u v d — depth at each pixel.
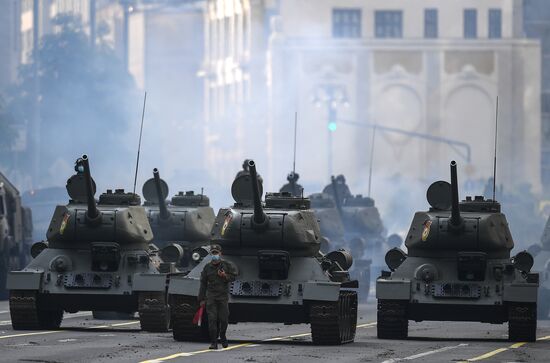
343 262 102.50
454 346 96.44
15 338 96.25
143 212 110.06
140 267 106.50
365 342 99.56
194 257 101.69
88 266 106.50
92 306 105.81
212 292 90.00
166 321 105.12
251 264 99.94
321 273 99.12
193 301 95.19
